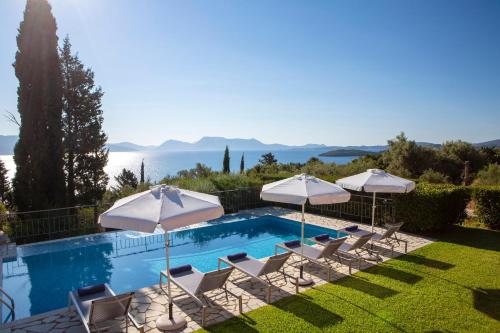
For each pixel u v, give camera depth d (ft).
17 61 45.01
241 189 53.16
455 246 31.73
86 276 28.22
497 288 21.80
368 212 43.37
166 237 17.79
